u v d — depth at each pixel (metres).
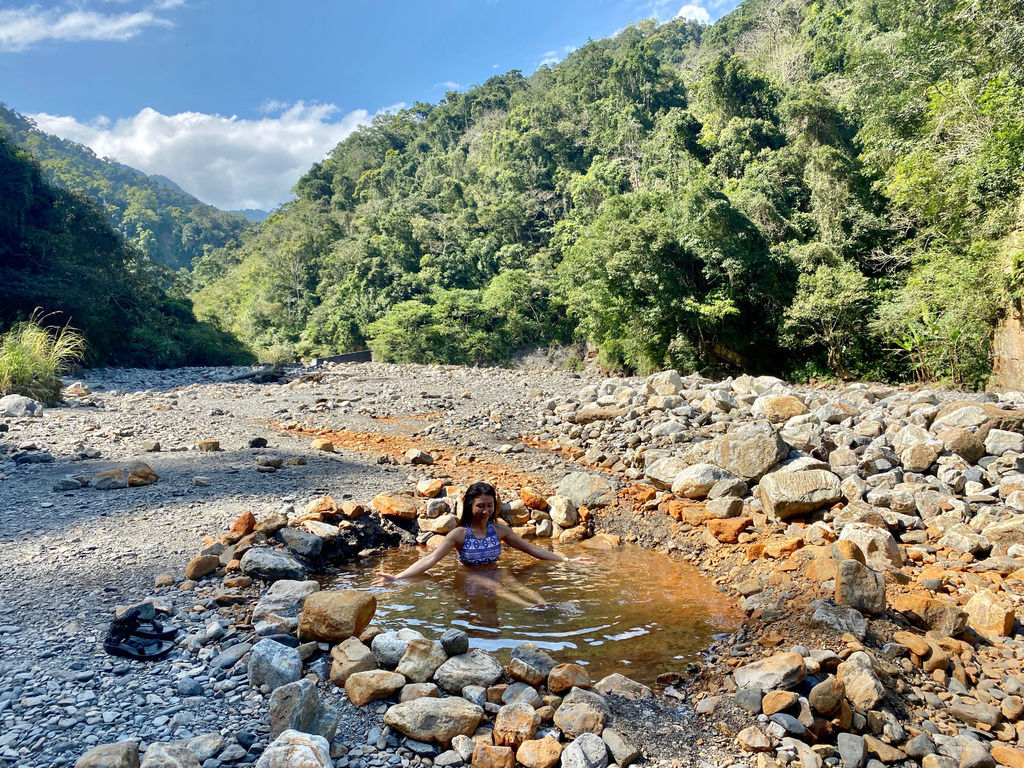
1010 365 15.14
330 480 7.16
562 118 70.81
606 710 3.00
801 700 3.05
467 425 10.87
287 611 3.92
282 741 2.41
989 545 4.96
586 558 5.56
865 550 4.82
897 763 2.82
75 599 3.95
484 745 2.71
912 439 7.01
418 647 3.29
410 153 100.31
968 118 16.22
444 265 55.56
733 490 6.39
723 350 28.23
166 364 35.28
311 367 29.09
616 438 9.23
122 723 2.72
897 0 20.00
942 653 3.49
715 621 4.18
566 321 46.12
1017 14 14.79
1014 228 14.82
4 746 2.50
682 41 106.44
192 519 5.57
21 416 10.55
